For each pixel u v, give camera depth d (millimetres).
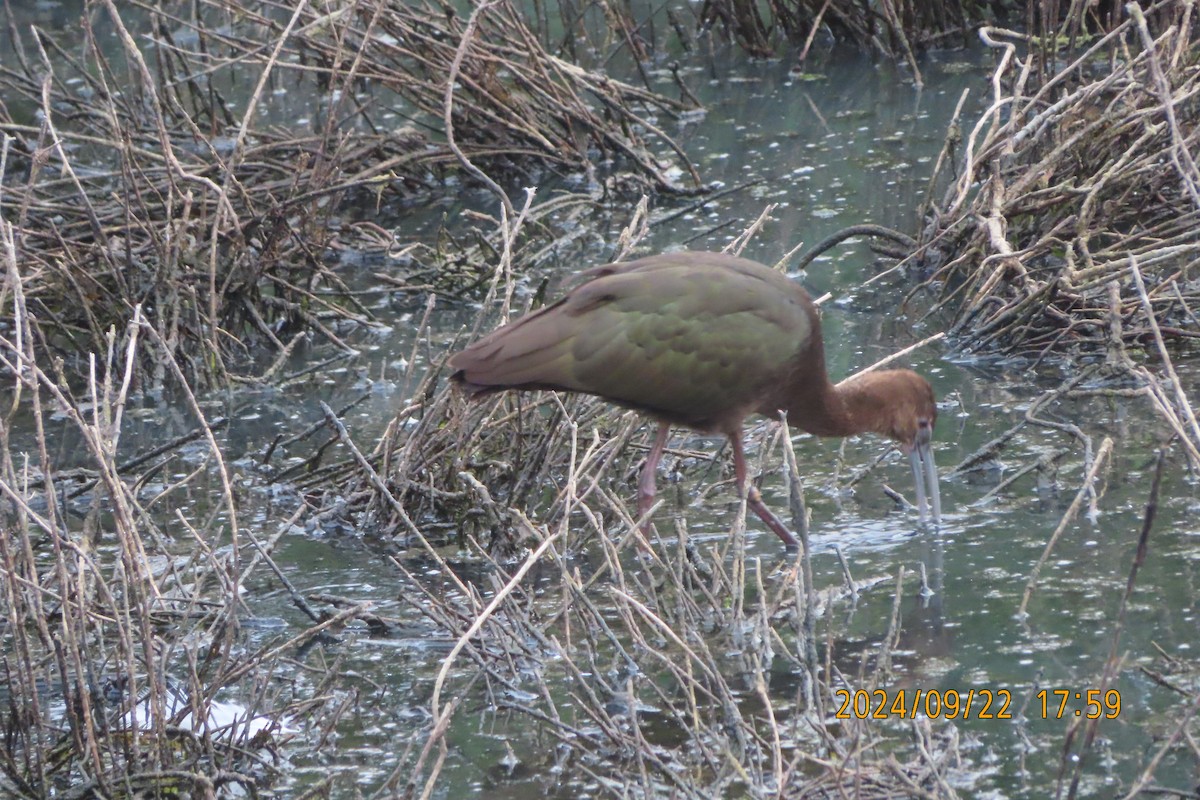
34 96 19297
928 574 9336
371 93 22203
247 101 22453
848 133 18938
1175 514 9688
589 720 8047
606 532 10289
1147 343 12438
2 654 8617
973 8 22094
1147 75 13961
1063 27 17016
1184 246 11680
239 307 14805
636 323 9664
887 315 13961
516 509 10008
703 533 10344
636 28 22406
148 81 13750
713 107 20781
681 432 12203
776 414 10500
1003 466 10805
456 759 7793
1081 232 12695
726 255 10328
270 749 7965
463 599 9594
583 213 17531
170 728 7645
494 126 19062
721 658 8555
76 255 14914
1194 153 13461
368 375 13891
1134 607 8633
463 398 10930
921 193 16547
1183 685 7762
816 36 23031
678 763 7379
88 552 8828
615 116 19953
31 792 7484
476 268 15734
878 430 10516
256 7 22922
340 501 11055
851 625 8781
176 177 15914
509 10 18719
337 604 9664
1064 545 9484
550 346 9617
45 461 7625
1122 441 10875
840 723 7422
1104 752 7316
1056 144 14133
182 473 12078
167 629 9383
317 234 15766
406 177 19031
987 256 13578
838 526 10211
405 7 18703
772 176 17797
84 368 14344
